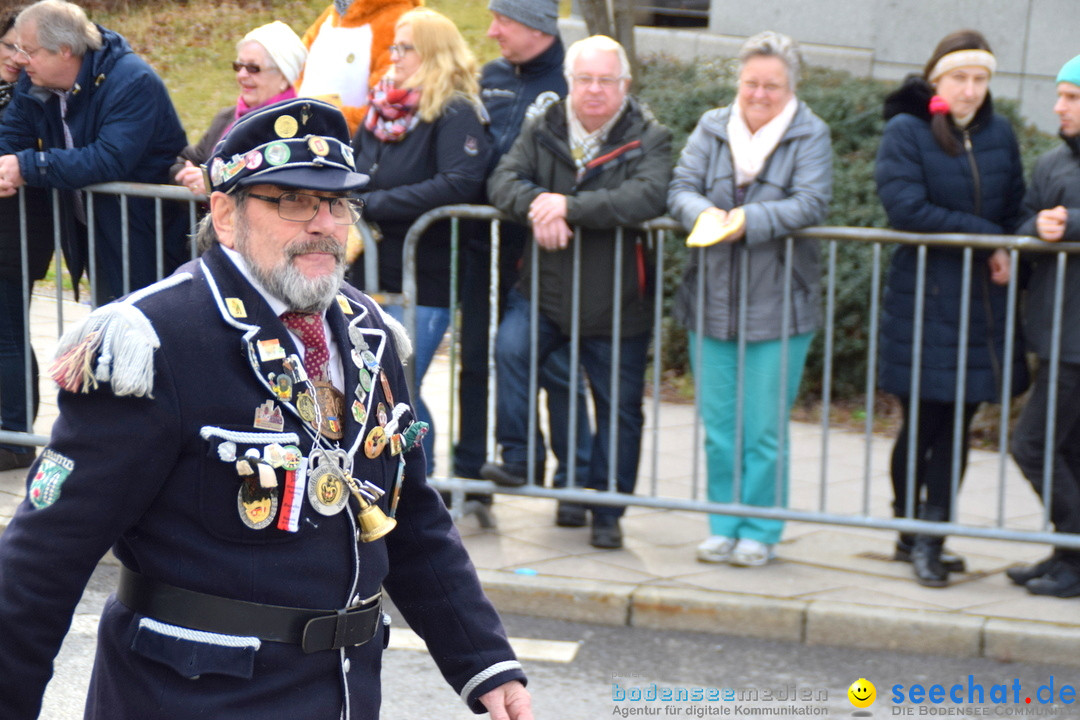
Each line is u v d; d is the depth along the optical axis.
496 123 10.30
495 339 9.84
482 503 10.43
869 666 8.15
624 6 16.34
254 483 3.77
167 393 3.71
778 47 9.03
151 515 3.81
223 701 3.78
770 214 8.92
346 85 11.83
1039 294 8.88
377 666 4.24
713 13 22.19
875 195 14.86
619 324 9.59
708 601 8.66
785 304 9.12
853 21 21.00
